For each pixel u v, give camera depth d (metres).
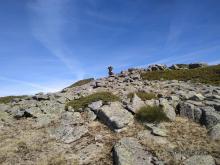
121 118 19.64
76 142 17.61
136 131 18.47
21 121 22.23
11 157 15.65
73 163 14.77
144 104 22.53
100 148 16.45
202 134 17.53
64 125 20.17
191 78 42.78
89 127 19.77
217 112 20.38
